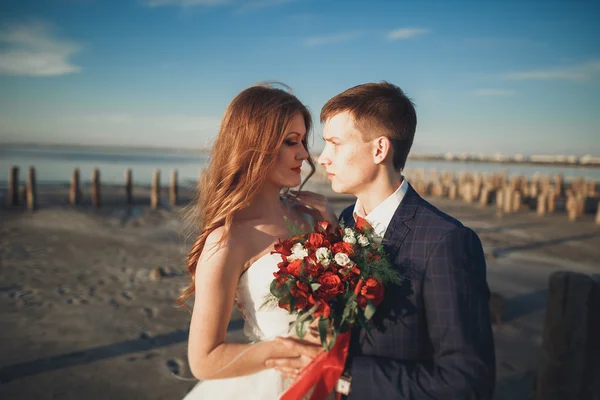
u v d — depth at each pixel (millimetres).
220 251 1444
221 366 1366
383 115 1370
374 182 1438
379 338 1302
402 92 1467
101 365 3648
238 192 1530
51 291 5551
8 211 12445
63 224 10648
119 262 7160
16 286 5707
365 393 1219
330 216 1965
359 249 1372
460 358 1155
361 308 1256
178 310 4941
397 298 1292
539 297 5547
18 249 7859
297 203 1991
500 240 10062
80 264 6965
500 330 4422
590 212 16391
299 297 1277
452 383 1129
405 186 1465
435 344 1221
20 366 3602
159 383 3381
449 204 18203
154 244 8609
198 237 1667
